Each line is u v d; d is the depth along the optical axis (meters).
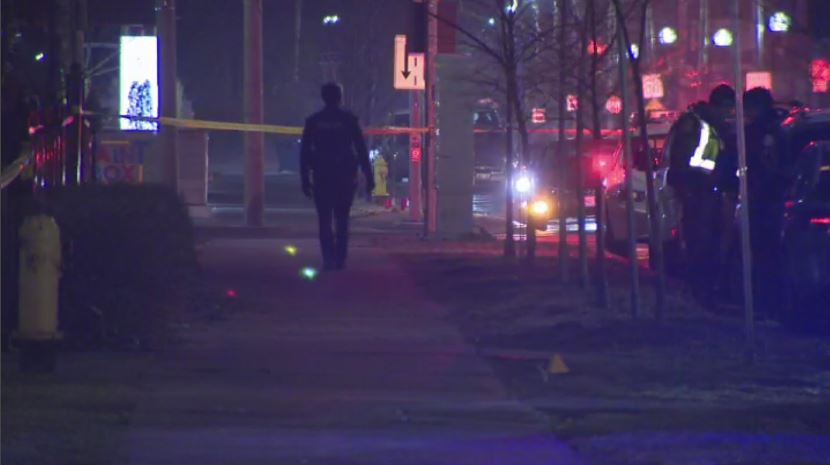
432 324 46.34
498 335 43.88
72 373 35.09
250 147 94.88
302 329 44.97
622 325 44.47
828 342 42.31
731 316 49.12
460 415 31.30
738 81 38.50
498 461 26.56
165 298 41.06
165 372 36.06
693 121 54.91
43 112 47.41
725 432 28.91
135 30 111.94
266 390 33.97
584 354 40.44
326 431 29.23
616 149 76.94
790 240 47.22
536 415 31.38
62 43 59.03
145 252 40.03
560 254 58.16
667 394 34.41
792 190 49.16
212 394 33.22
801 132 53.03
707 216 54.62
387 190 153.25
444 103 82.56
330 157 61.56
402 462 26.44
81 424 28.78
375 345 41.72
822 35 66.31
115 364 36.91
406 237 87.31
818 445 27.53
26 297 34.22
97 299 39.00
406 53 88.00
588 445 27.75
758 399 33.69
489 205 138.12
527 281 57.09
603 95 62.62
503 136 132.75
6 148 38.47
